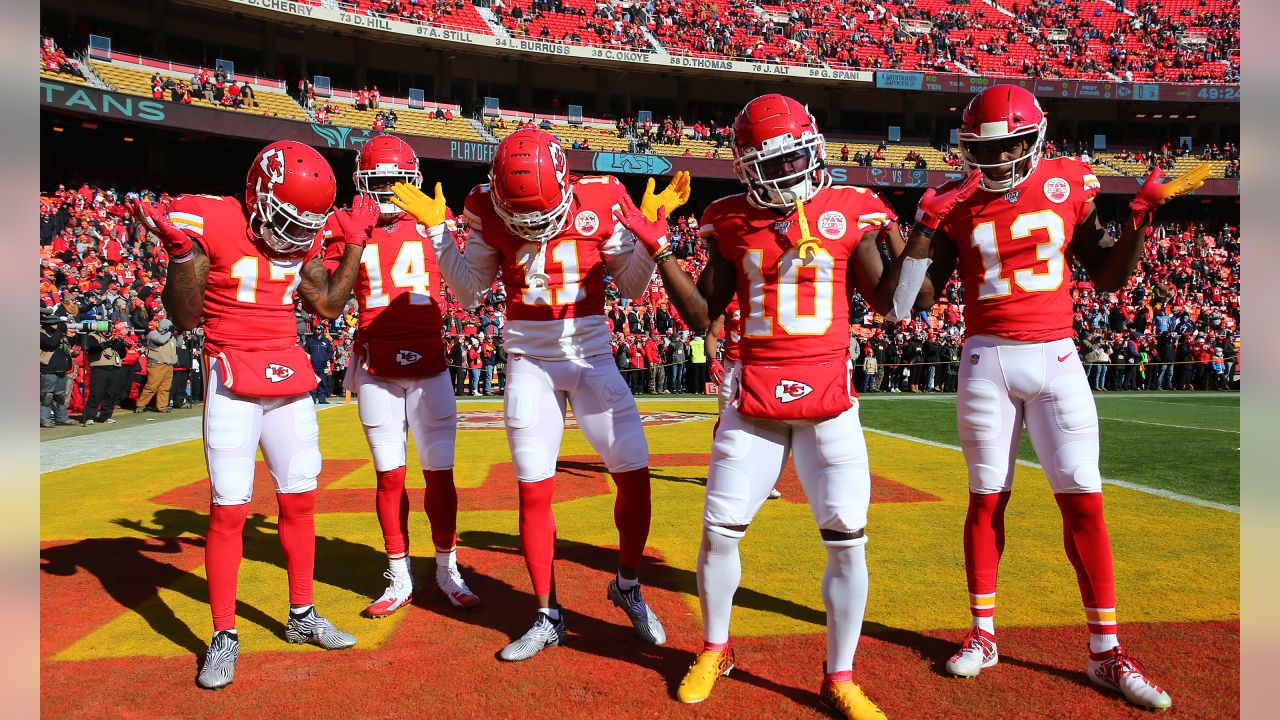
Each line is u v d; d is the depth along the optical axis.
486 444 9.98
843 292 3.15
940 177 30.45
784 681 3.26
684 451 9.44
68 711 3.03
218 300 3.51
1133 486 6.99
